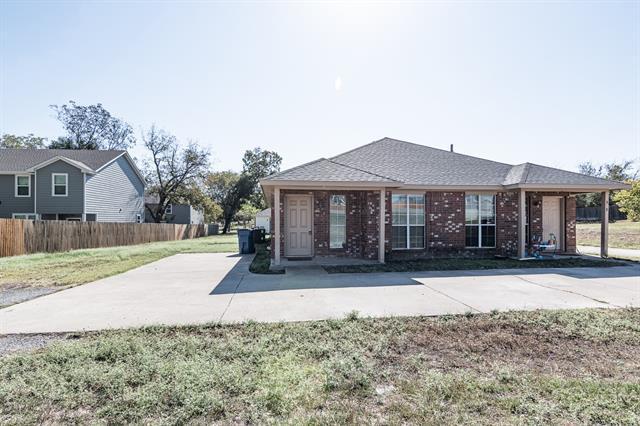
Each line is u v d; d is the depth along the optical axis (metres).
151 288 8.06
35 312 5.98
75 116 42.06
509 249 13.36
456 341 4.43
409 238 13.08
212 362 3.74
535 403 2.93
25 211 22.95
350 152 15.23
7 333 4.89
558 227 14.04
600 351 4.12
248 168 58.19
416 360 3.83
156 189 38.56
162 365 3.62
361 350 4.11
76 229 18.36
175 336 4.68
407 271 10.17
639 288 7.73
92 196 23.81
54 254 15.63
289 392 3.11
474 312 5.75
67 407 2.90
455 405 2.91
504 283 8.34
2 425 2.65
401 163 14.45
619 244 18.53
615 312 5.67
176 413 2.77
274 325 5.09
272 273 10.05
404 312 5.79
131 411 2.80
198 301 6.72
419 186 12.69
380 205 11.54
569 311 5.70
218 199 53.19
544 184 12.29
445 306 6.18
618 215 36.03
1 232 14.40
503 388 3.18
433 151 15.89
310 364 3.74
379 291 7.49
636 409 2.84
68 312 5.97
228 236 38.06
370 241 12.45
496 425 2.62
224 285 8.33
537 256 12.70
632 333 4.66
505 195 13.39
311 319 5.43
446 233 13.20
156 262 13.30
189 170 38.78
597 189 12.93
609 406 2.87
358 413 2.79
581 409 2.83
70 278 9.52
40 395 3.06
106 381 3.29
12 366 3.65
